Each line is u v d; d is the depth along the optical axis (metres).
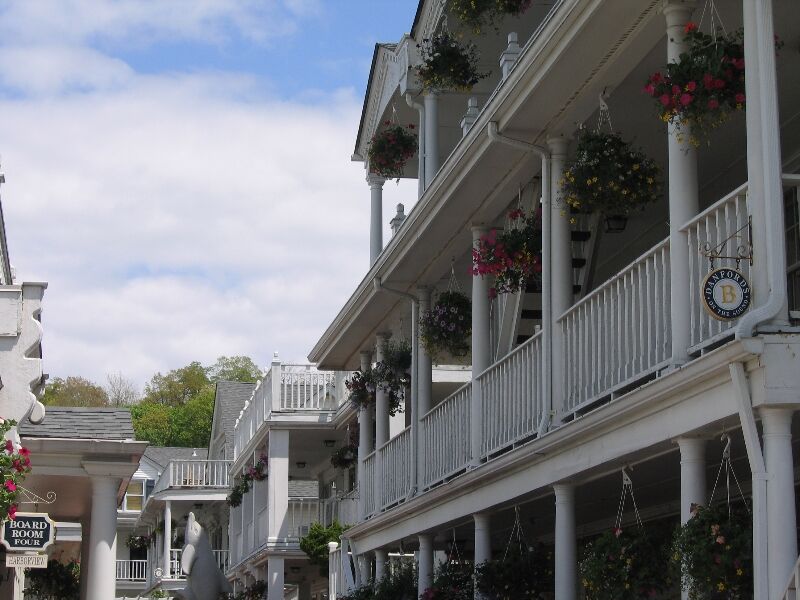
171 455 57.97
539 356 11.82
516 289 13.00
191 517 18.77
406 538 17.12
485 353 14.25
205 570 18.41
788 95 10.96
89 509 17.25
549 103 11.14
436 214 14.23
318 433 31.77
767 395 7.32
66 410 15.17
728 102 8.36
